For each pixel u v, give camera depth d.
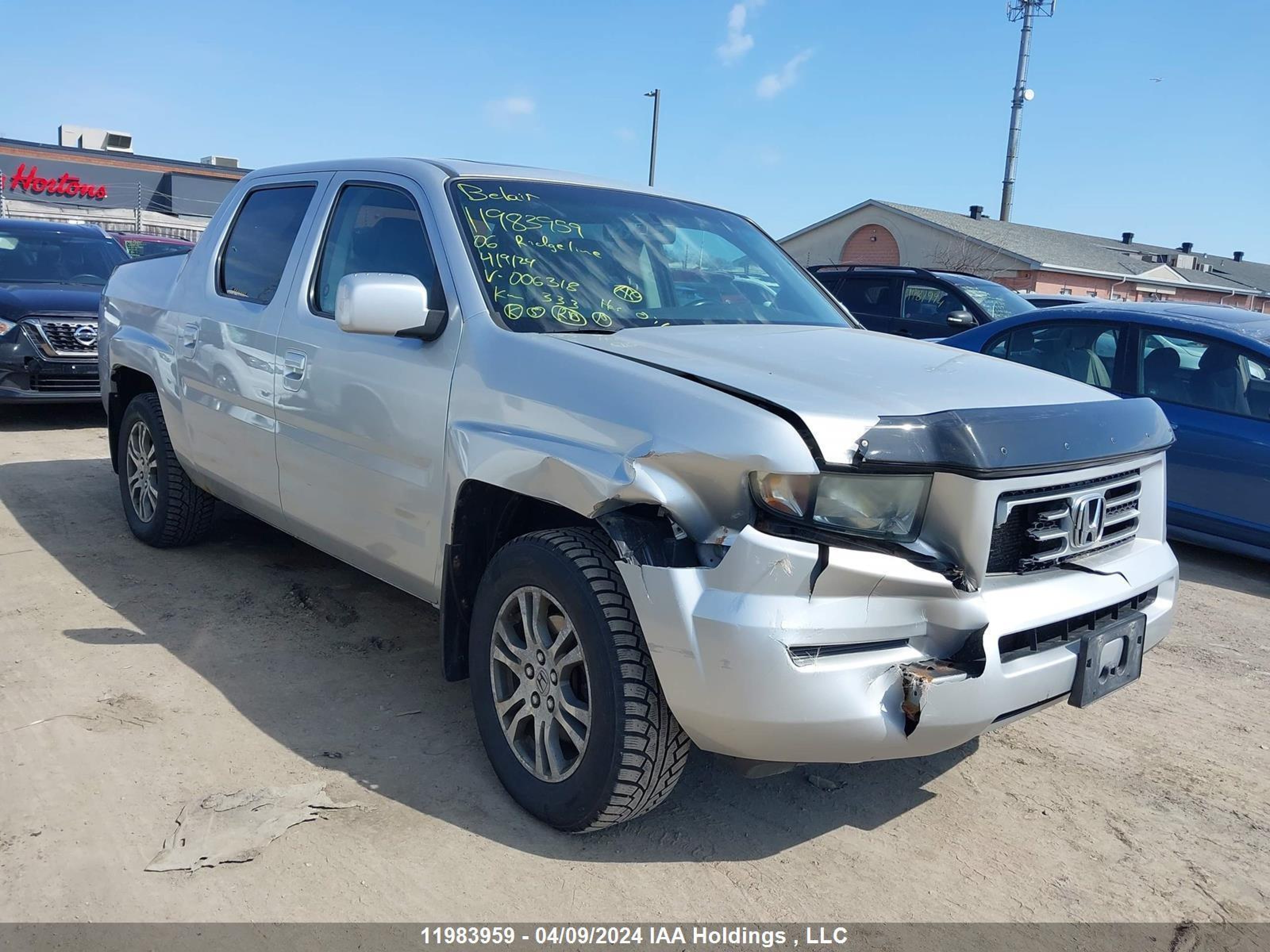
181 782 3.02
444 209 3.48
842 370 2.82
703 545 2.49
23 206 33.31
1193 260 49.94
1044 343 7.17
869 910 2.61
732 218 4.39
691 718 2.47
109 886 2.52
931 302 10.41
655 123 28.98
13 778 2.98
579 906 2.55
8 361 8.16
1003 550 2.65
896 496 2.47
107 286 5.72
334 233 3.94
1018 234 36.41
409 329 3.22
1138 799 3.29
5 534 5.41
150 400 5.08
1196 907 2.72
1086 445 2.72
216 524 5.75
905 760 3.49
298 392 3.80
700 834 2.92
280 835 2.77
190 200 36.84
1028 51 36.53
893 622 2.45
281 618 4.39
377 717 3.52
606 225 3.73
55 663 3.80
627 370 2.73
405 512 3.33
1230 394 6.11
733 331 3.33
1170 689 4.26
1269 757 3.65
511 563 2.89
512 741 2.97
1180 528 6.27
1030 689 2.59
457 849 2.76
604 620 2.61
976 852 2.93
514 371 2.96
